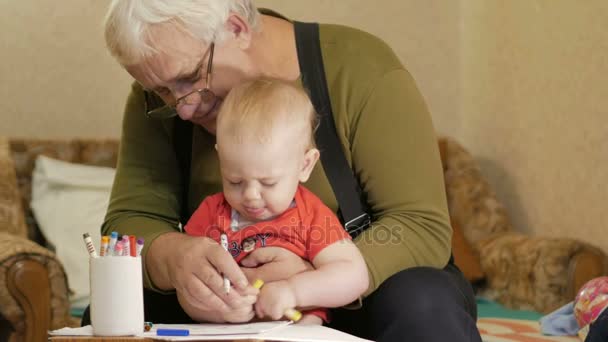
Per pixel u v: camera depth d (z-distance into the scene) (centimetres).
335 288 162
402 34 460
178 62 174
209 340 134
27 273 280
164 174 210
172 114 191
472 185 407
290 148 167
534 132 391
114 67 428
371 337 169
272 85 173
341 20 452
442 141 425
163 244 174
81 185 368
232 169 167
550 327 282
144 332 146
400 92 190
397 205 184
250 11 184
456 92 466
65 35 423
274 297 156
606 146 335
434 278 172
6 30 416
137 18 170
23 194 370
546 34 379
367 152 187
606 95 334
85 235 149
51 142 382
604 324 217
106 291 142
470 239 396
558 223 372
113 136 428
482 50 441
